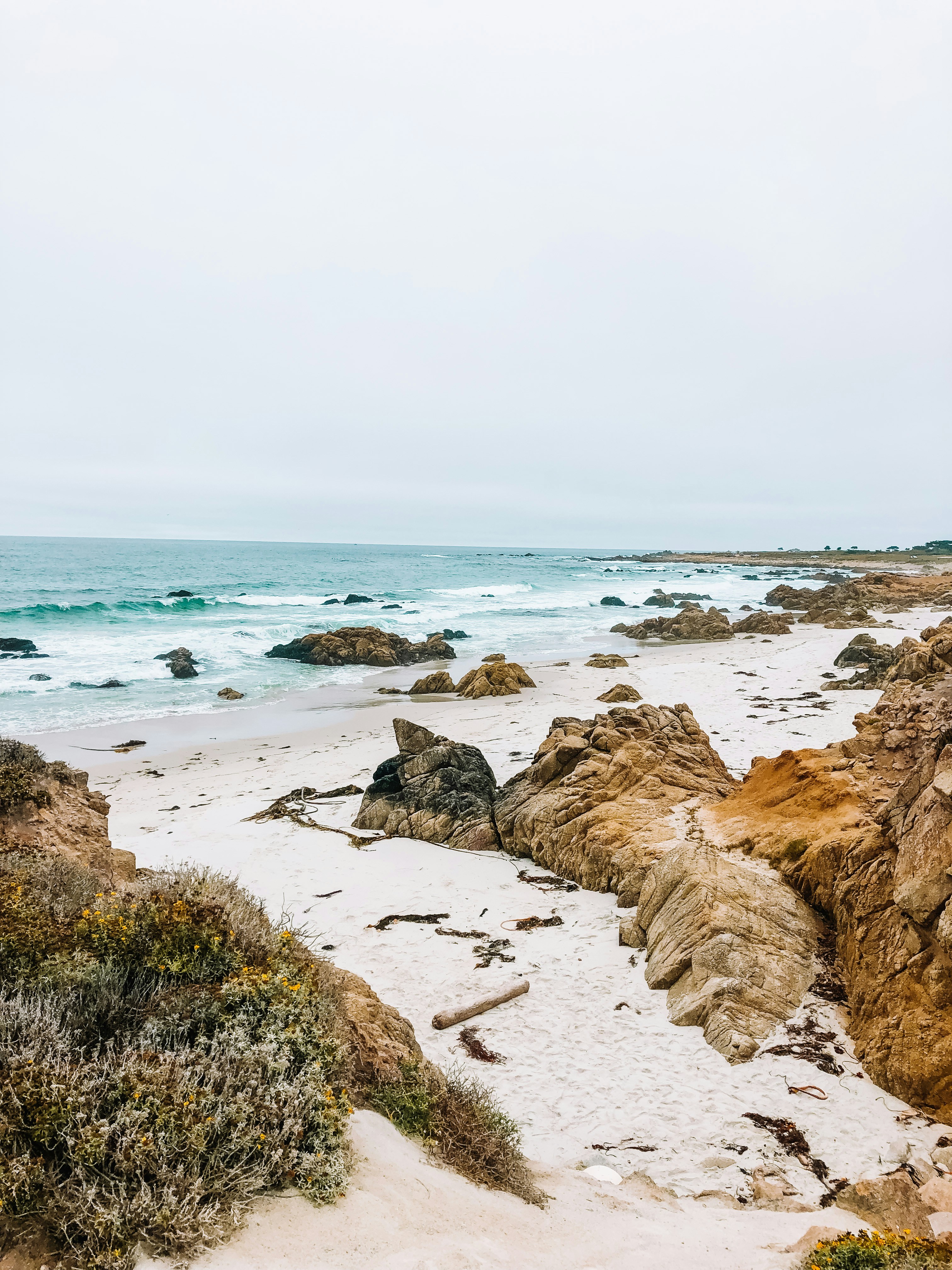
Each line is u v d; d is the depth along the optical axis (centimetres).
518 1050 807
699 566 14612
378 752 2162
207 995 457
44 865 641
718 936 895
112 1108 363
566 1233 449
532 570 12306
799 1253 441
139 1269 302
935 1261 406
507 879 1301
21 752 945
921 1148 629
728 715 2355
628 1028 840
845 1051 762
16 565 9612
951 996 711
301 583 8244
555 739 1612
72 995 432
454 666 3825
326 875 1315
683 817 1306
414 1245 359
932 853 765
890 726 1270
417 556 19362
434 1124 530
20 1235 306
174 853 1416
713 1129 665
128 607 5147
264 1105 396
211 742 2322
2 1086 344
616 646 4391
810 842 1030
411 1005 901
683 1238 473
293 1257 329
